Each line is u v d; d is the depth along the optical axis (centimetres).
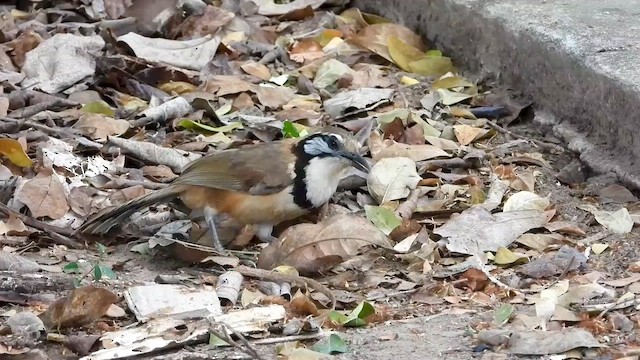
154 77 1455
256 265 1042
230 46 1585
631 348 835
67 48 1461
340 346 841
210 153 1180
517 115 1390
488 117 1402
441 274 1008
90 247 1078
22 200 1105
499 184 1171
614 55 1293
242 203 1070
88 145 1244
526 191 1166
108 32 1522
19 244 1056
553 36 1364
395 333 876
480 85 1492
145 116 1338
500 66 1470
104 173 1195
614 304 915
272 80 1498
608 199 1166
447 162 1245
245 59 1577
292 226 1066
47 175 1145
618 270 1002
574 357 817
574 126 1314
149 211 1148
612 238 1071
